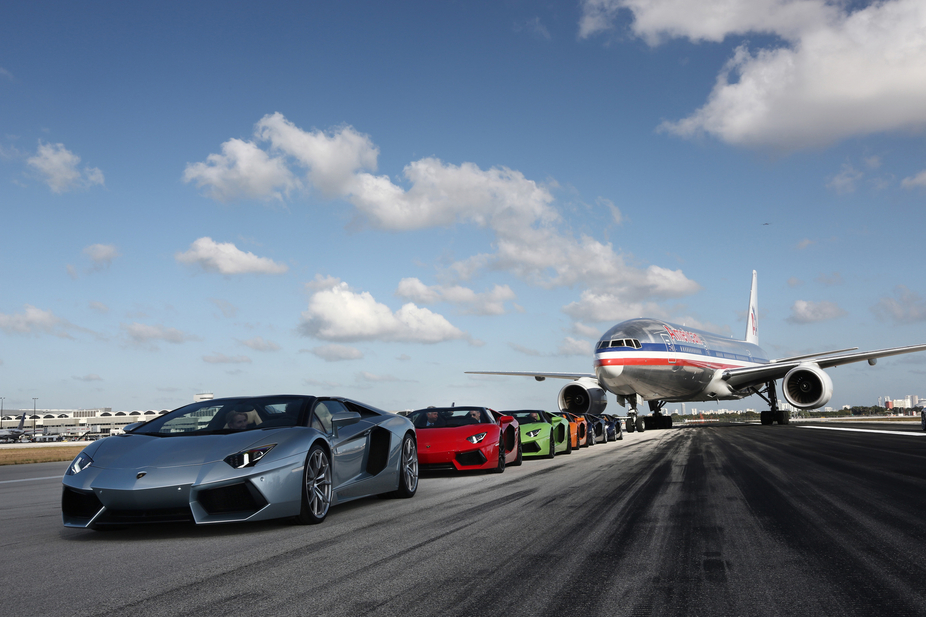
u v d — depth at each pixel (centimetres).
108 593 333
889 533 466
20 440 8612
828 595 313
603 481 856
